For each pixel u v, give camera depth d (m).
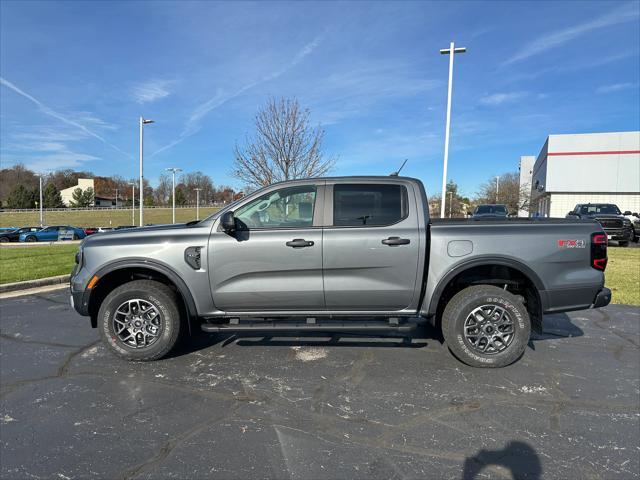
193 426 2.86
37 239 32.12
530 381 3.57
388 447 2.60
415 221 3.84
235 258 3.81
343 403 3.18
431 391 3.38
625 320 5.43
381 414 3.01
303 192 3.96
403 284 3.81
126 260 3.85
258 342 4.55
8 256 12.45
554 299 3.78
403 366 3.89
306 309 3.91
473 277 3.99
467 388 3.43
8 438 2.71
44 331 4.99
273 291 3.83
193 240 3.85
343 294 3.83
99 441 2.67
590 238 3.80
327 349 4.34
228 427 2.84
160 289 3.91
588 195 27.52
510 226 3.83
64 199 114.38
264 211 3.94
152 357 3.95
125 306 3.95
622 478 2.30
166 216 81.88
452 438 2.70
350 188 3.93
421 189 3.95
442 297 4.09
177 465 2.43
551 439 2.69
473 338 3.83
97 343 4.55
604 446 2.61
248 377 3.66
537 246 3.74
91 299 3.95
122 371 3.79
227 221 3.67
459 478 2.30
